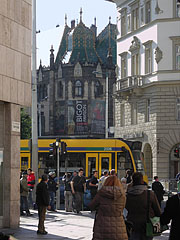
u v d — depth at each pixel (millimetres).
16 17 22750
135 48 62094
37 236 19828
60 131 116750
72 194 30750
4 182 22062
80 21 120812
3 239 9422
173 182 49781
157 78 57625
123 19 65688
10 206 21953
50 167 39844
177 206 10625
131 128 62906
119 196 11914
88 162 39188
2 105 22094
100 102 117375
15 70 22562
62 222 25266
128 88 61812
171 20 57562
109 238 11766
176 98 57094
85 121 115000
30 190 32906
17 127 22625
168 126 57125
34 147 36156
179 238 10570
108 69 119000
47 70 120562
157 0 58250
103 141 39156
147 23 60094
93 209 12156
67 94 116250
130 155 39000
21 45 23125
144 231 12125
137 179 12312
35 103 36406
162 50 57812
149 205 12109
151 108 58594
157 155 57156
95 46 120938
